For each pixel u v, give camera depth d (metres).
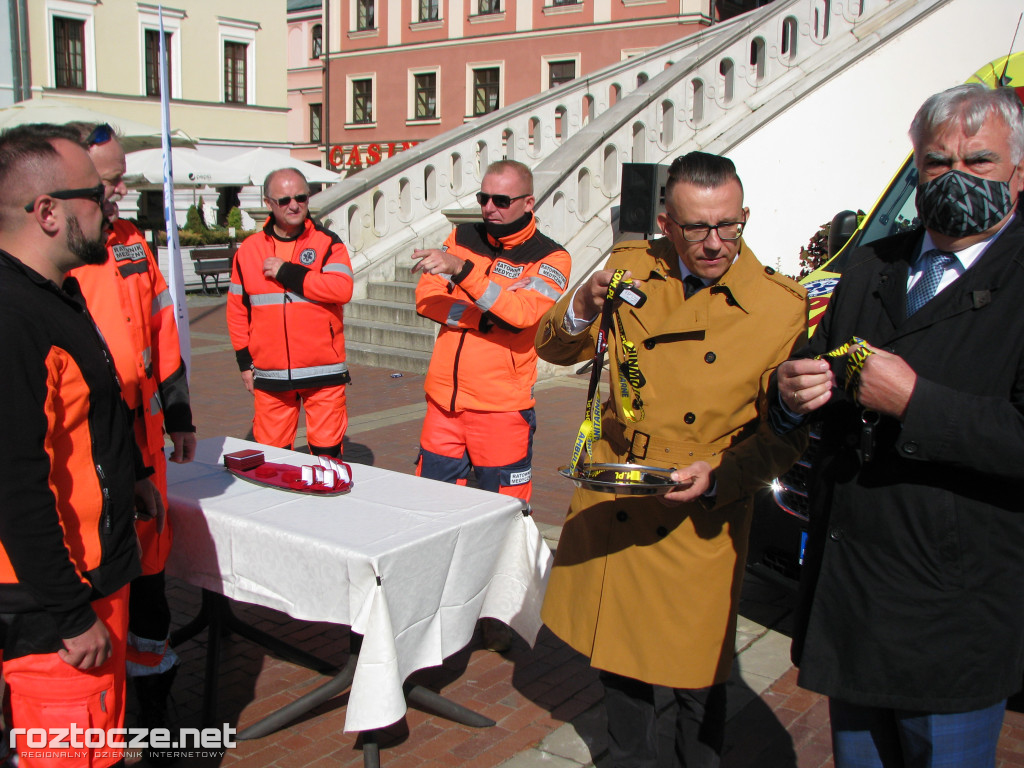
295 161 20.22
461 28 33.41
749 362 2.42
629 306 2.57
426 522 2.99
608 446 2.69
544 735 3.23
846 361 1.99
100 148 3.04
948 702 1.93
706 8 28.38
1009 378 1.88
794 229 10.88
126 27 27.42
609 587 2.56
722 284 2.42
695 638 2.47
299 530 2.90
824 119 10.83
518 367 3.93
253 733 3.16
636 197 9.25
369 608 2.67
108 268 3.01
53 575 2.06
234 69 30.64
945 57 10.40
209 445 3.96
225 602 3.66
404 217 12.23
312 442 4.93
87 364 2.21
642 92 10.84
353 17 36.72
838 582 2.04
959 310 1.93
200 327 13.67
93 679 2.25
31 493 2.02
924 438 1.84
